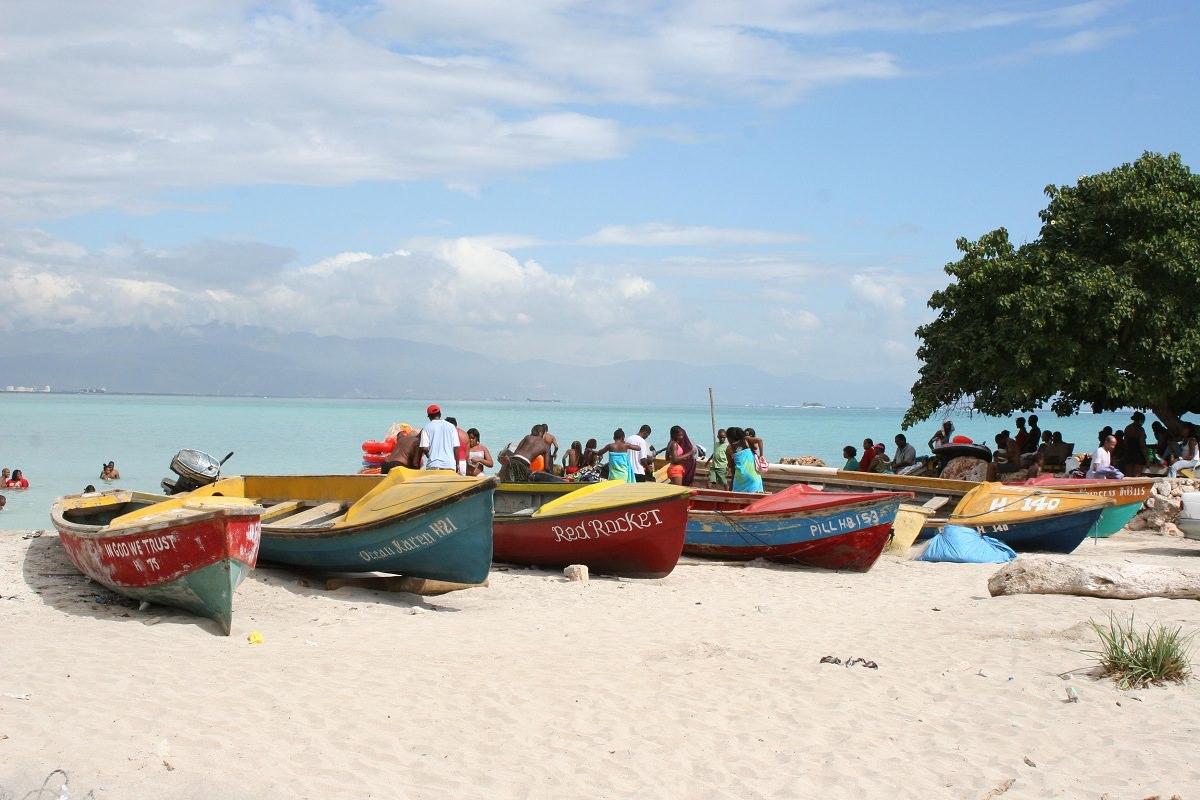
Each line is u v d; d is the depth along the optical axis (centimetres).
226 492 1496
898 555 1723
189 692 750
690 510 1653
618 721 725
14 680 756
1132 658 845
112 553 1049
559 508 1456
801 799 596
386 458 1814
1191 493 1673
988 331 2534
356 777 598
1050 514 1753
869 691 806
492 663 884
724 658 906
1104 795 604
